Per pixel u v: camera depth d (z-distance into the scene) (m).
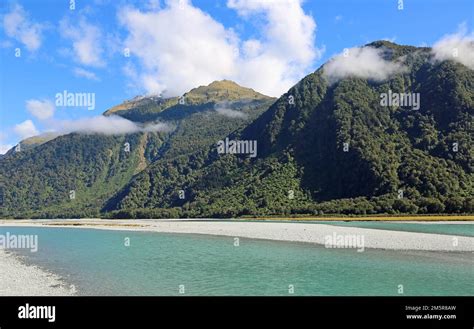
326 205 122.19
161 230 87.38
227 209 142.62
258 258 42.16
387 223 87.69
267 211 131.88
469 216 97.06
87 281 31.66
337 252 45.06
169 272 35.03
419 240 51.16
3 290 29.19
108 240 66.00
